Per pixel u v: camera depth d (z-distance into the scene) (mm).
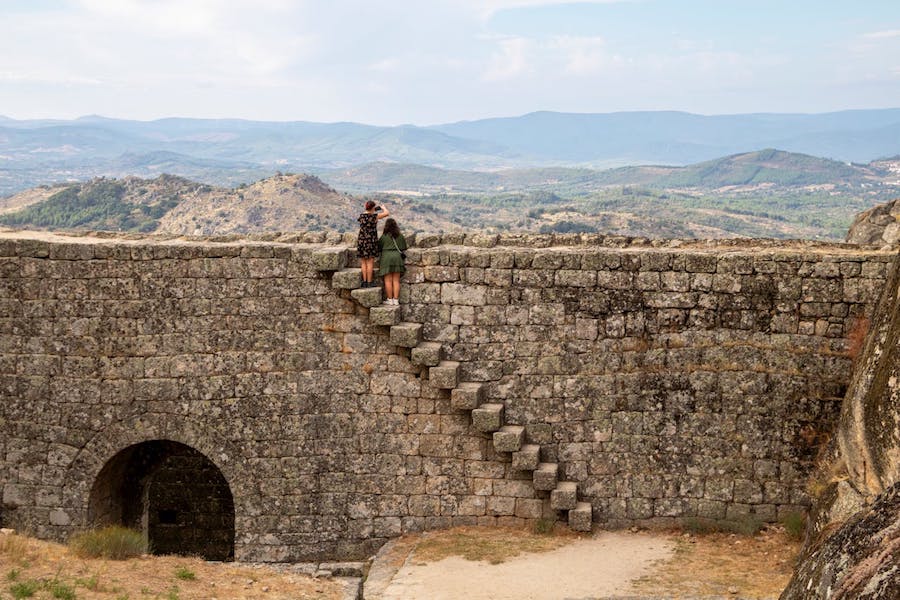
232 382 17891
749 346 16609
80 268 17938
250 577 14297
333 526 17875
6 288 18109
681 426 16922
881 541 8242
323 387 17766
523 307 17312
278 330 17766
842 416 14625
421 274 17609
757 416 16625
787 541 15984
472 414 17031
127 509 20656
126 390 18062
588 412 17203
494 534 17109
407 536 17641
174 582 13188
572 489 16875
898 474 11836
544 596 13648
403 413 17594
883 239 18281
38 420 18266
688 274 16750
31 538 16281
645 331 16969
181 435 18047
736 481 16719
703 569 14781
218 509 25125
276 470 17922
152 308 17906
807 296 16359
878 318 14438
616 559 15438
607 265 16984
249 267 17703
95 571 13039
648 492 17062
